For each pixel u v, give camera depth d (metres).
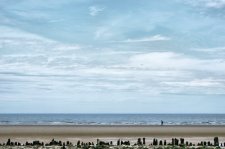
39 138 57.88
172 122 196.00
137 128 85.94
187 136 64.19
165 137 61.78
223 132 73.44
